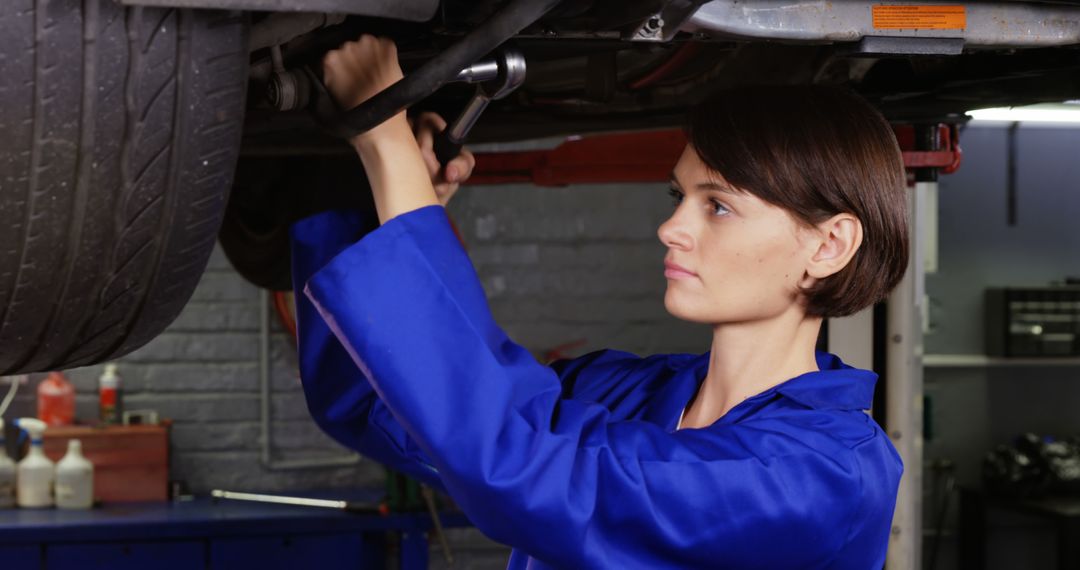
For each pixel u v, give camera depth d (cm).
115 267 87
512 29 80
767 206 93
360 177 193
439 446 79
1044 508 444
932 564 465
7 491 366
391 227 83
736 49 147
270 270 204
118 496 379
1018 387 499
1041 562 492
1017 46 109
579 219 433
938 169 183
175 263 89
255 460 414
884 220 95
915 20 105
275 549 349
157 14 78
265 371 412
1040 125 496
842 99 97
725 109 95
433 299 81
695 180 96
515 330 431
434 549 423
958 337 496
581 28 95
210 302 411
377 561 365
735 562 86
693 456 85
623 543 85
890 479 94
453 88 146
